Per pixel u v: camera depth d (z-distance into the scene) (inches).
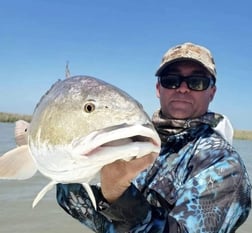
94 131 13.0
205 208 21.0
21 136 16.7
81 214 25.3
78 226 52.0
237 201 21.7
